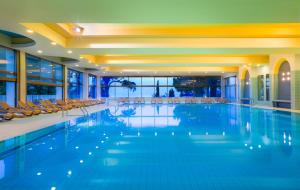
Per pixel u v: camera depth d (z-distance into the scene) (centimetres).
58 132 709
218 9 548
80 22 626
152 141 579
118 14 575
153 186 305
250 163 398
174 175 344
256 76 1805
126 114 1266
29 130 690
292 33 884
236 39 962
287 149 492
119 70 1981
